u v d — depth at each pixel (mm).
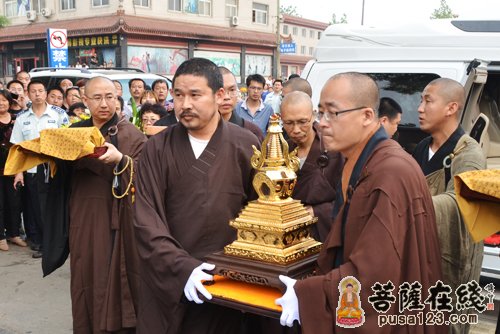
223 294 2002
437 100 2760
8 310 4176
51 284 4742
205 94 2289
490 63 3957
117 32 20391
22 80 8086
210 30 24141
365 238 1738
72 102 7398
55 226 3326
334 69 4719
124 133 3297
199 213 2355
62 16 22703
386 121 3264
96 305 3186
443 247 2354
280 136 2133
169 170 2375
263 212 2049
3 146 5543
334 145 1938
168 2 22609
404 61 4398
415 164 1839
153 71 22016
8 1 24562
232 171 2420
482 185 1771
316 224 2961
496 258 3244
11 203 5719
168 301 2166
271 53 27844
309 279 1810
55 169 3150
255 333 2744
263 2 27172
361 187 1840
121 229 3141
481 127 3430
